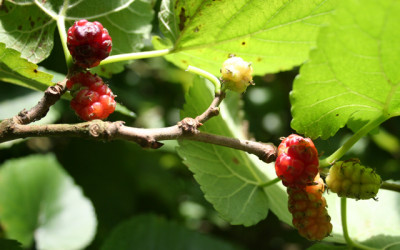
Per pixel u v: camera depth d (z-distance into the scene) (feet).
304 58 0.81
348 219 0.85
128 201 1.40
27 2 0.80
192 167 0.79
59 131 0.68
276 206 0.84
